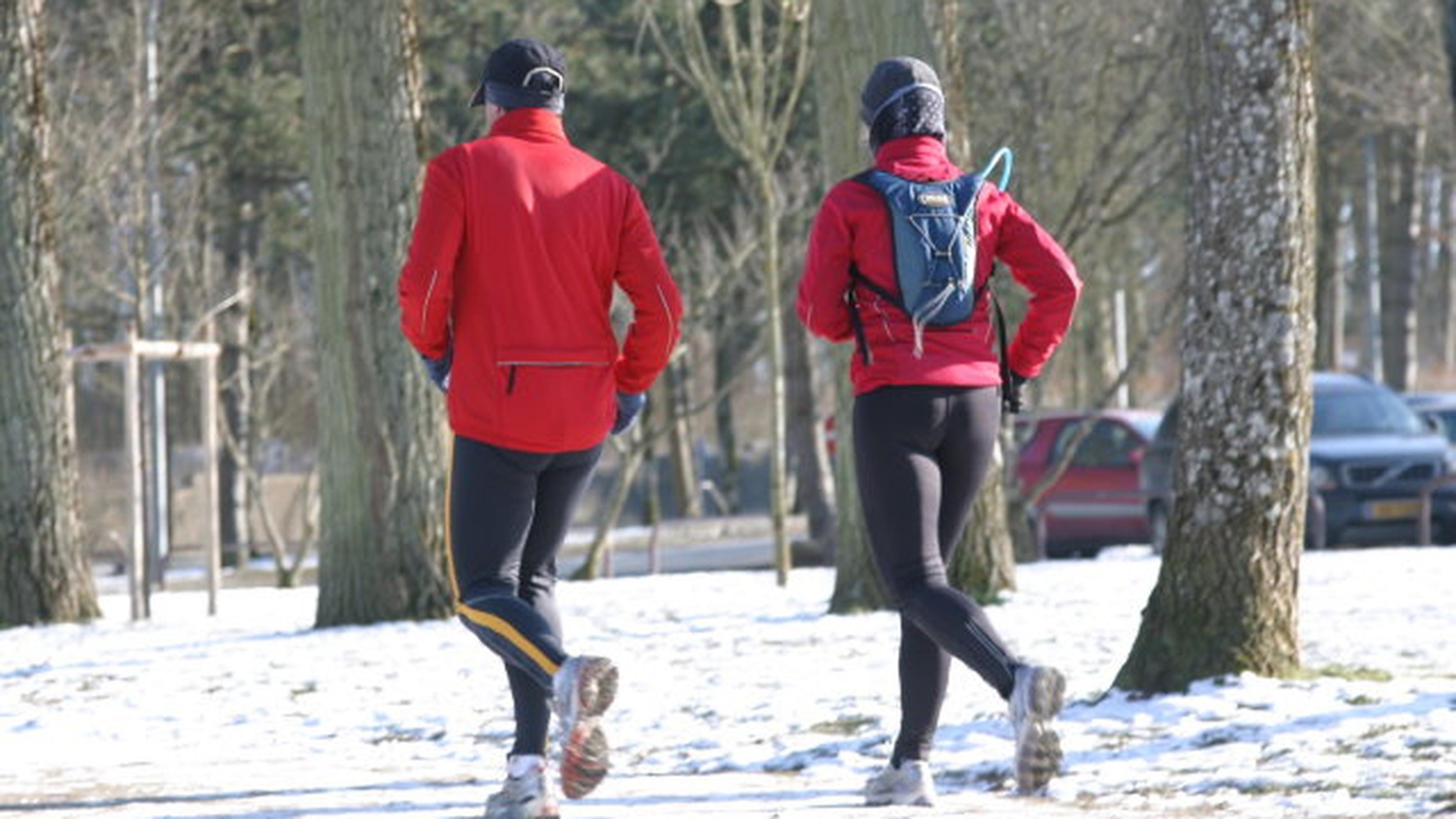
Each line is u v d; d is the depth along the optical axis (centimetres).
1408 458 8262
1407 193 15650
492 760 3194
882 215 2248
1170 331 19638
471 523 2202
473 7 12450
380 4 5819
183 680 4553
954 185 2275
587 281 2219
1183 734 2892
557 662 2097
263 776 2992
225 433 11550
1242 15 3234
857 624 5144
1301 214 3262
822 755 2978
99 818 2423
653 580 7625
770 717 3422
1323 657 3828
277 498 17350
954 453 2273
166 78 11406
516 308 2189
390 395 5872
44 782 2948
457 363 2211
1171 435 8806
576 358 2208
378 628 5716
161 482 10694
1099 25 9431
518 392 2183
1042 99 9444
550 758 3086
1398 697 3053
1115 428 9419
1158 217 14212
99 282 11406
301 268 14700
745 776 2842
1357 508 8188
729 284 12431
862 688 3747
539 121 2245
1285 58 3238
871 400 2252
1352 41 11862
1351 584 5753
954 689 3609
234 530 14462
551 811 2216
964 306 2259
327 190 5884
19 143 6400
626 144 12850
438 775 2952
